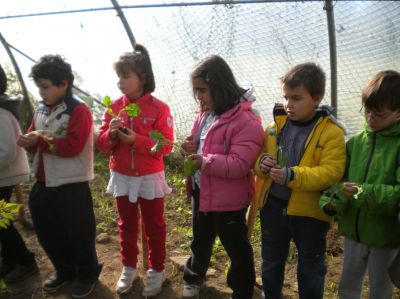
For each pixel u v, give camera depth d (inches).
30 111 239.0
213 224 105.3
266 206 97.0
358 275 92.8
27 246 146.6
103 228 158.6
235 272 103.6
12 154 115.6
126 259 119.4
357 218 88.7
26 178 125.9
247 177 100.4
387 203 81.6
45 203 112.0
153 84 111.5
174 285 123.1
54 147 105.3
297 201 91.0
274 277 98.1
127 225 116.6
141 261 135.6
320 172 86.9
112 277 128.0
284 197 94.6
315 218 91.7
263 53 155.4
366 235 87.9
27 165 126.8
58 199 111.0
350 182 88.8
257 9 150.8
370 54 133.0
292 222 92.8
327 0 125.4
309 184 86.6
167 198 182.2
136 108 101.2
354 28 132.3
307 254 92.5
